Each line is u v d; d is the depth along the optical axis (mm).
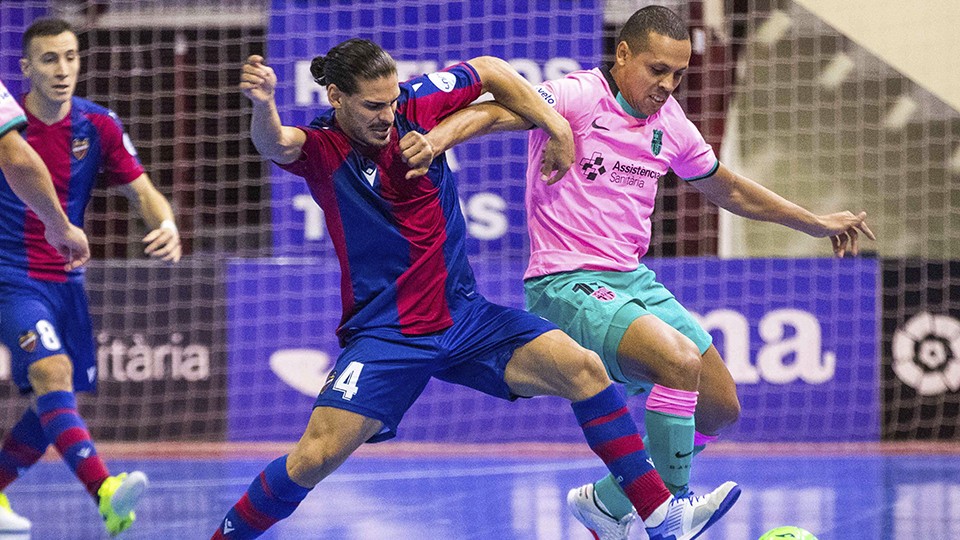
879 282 28000
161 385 27578
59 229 14523
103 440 27453
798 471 23516
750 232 32219
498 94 12812
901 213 32781
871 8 31422
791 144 32812
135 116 32812
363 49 11453
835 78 32719
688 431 13109
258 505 12195
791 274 27953
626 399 28031
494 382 12617
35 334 15523
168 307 27562
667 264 27812
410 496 20547
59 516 18750
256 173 33062
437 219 12406
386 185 12086
